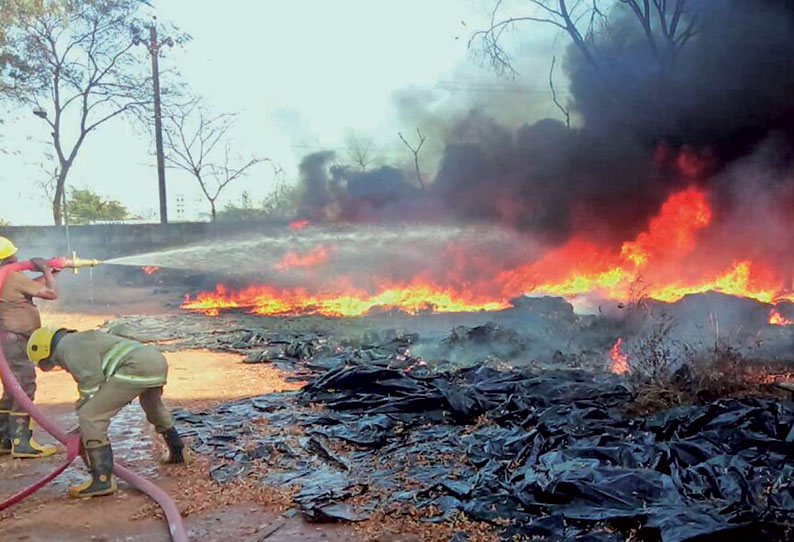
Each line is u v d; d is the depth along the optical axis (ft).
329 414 21.21
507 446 16.76
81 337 15.14
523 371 25.89
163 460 17.16
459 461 16.39
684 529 11.01
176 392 25.43
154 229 78.95
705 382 21.15
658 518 11.56
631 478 13.14
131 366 15.17
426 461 16.49
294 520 13.43
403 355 30.42
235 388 26.08
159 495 14.48
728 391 21.02
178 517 13.34
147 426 20.51
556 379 23.31
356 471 16.02
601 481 13.19
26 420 17.78
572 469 13.75
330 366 29.60
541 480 13.64
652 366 23.18
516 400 20.70
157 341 38.78
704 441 15.71
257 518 13.57
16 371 17.65
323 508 13.46
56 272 18.45
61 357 15.08
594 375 24.62
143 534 12.98
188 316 50.26
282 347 35.14
